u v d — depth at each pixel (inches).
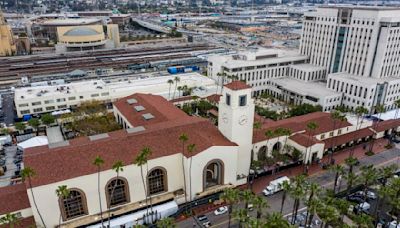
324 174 3890.3
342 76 6146.7
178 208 3228.3
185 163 3211.1
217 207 3326.8
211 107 5713.6
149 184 3253.0
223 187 3457.2
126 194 3142.2
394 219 3075.8
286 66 7160.4
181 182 3415.4
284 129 3919.8
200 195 3344.0
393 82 5748.0
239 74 6628.9
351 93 5812.0
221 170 3447.3
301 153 4008.4
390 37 5748.0
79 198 2938.0
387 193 2827.3
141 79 7170.3
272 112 5364.2
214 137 3570.4
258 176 3831.2
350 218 3083.2
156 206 3179.1
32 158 2881.4
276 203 3348.9
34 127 4936.0
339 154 4370.1
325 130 4448.8
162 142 3324.3
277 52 7381.9
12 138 4921.3
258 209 2652.6
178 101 5846.5
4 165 4158.5
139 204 3159.5
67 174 2817.4
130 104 4881.9
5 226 2733.8
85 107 5679.1
